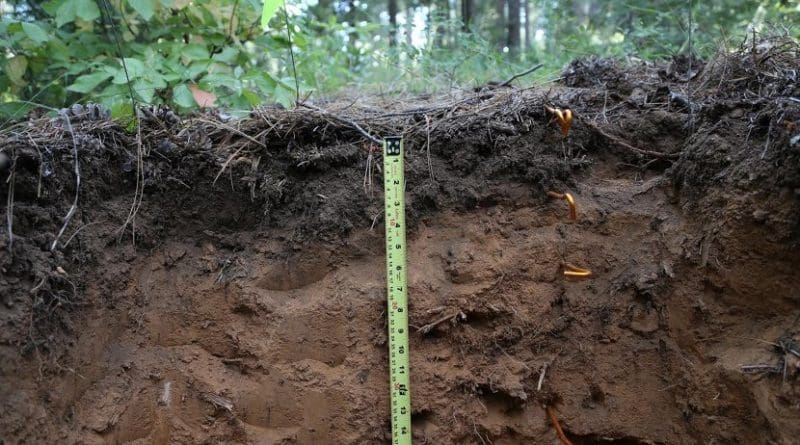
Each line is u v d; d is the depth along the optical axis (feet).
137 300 6.30
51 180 5.75
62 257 5.65
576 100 7.15
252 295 6.38
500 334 6.41
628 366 6.32
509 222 6.61
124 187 6.44
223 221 6.66
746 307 5.90
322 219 6.45
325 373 6.27
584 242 6.49
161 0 7.63
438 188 6.63
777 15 9.66
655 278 6.24
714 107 6.33
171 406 6.14
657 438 6.20
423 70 10.71
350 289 6.39
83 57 8.41
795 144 5.29
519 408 6.38
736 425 5.74
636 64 8.44
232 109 7.66
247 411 6.19
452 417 6.28
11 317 5.16
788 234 5.56
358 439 6.18
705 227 6.08
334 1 19.13
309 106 6.87
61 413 5.47
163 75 7.51
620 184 6.74
